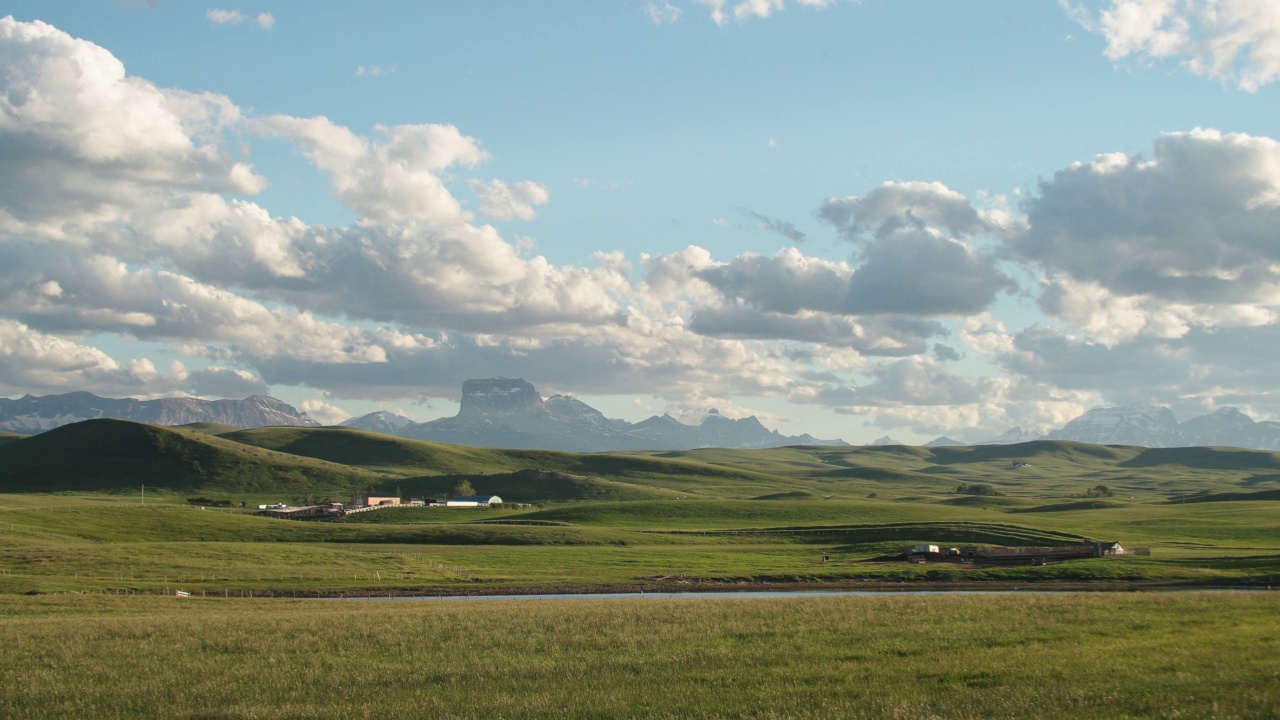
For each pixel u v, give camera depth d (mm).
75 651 35906
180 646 37125
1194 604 44312
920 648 32594
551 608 51219
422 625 42688
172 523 154750
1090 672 27062
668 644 35375
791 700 24594
